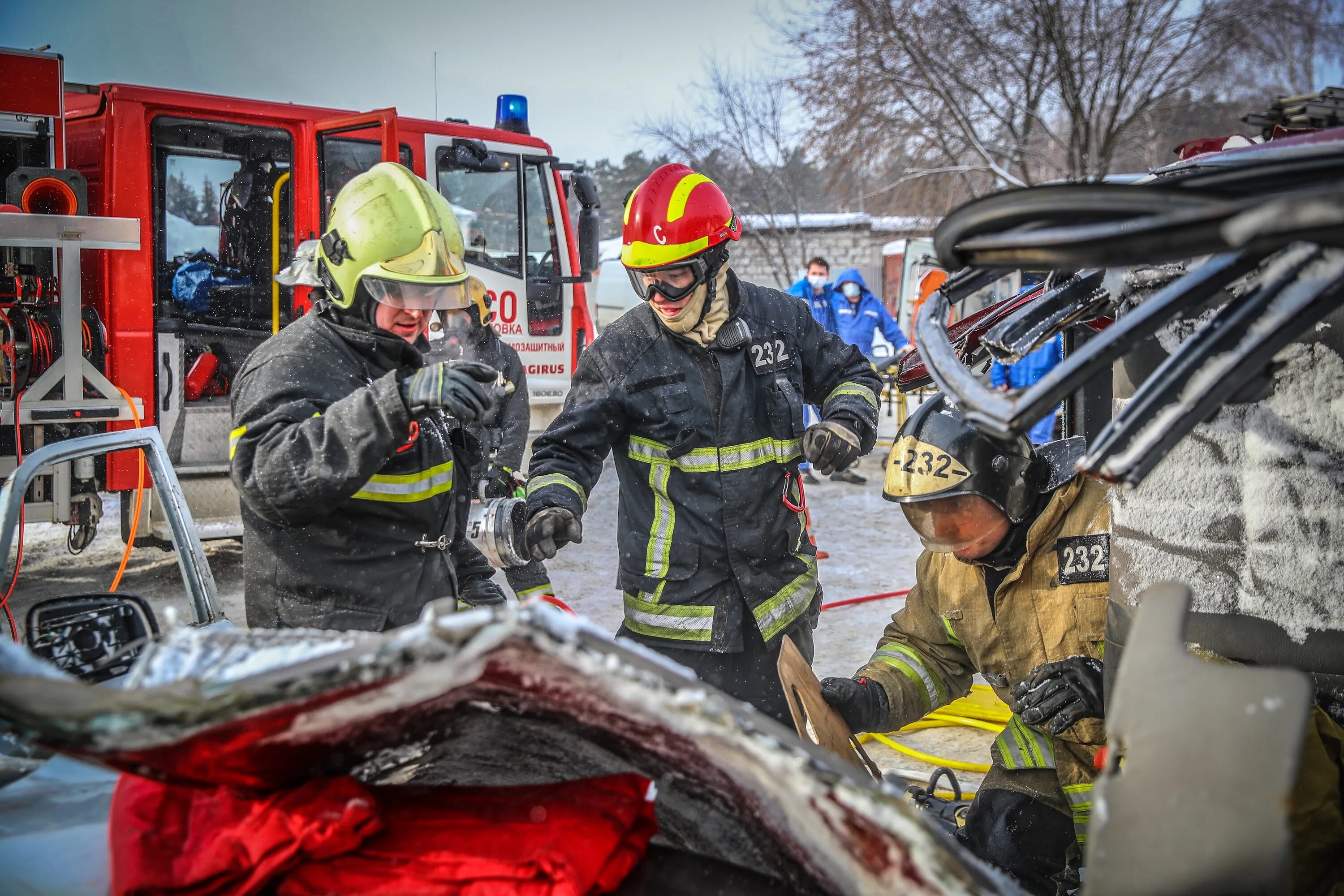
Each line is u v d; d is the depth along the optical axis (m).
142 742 1.05
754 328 2.86
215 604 2.65
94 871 1.50
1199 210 0.96
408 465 2.23
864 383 3.01
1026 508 2.33
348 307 2.16
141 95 5.79
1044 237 1.12
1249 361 1.30
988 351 2.26
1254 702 1.13
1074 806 2.23
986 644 2.49
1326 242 0.90
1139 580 1.93
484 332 3.87
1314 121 2.11
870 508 8.00
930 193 17.33
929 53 15.98
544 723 1.36
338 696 1.05
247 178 6.35
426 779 1.54
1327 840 1.57
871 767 2.45
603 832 1.39
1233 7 15.23
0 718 1.03
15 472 2.27
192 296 6.14
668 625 2.79
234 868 1.31
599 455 2.86
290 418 2.02
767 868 1.45
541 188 7.41
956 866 1.02
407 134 6.65
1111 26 15.13
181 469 5.83
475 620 1.01
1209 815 1.12
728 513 2.77
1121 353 1.32
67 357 5.14
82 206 5.26
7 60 5.32
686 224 2.61
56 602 2.23
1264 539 1.78
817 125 17.34
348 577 2.18
